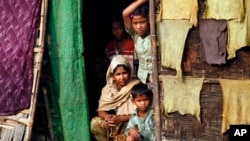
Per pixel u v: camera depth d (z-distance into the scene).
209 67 6.41
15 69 7.27
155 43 6.61
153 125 6.95
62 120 7.26
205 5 6.33
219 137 6.42
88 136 7.25
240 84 6.27
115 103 7.29
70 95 7.20
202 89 6.45
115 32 7.76
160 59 6.62
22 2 7.27
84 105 7.22
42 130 7.45
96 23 8.40
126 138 7.08
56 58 7.22
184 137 6.60
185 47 6.49
